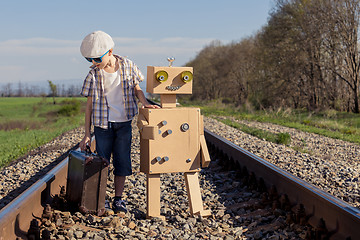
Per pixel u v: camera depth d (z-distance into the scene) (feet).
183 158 14.20
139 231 12.06
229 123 60.39
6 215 9.93
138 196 17.54
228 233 12.68
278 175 15.96
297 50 96.89
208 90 211.41
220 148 28.66
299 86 101.76
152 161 13.89
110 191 18.45
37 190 12.76
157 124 13.83
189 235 12.09
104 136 13.70
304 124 65.41
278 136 39.19
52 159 29.09
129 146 14.19
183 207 15.85
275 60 104.06
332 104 92.84
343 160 30.30
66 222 12.25
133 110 13.80
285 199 14.55
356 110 87.97
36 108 191.11
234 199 17.31
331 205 11.52
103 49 12.62
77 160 13.43
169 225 13.19
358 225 10.23
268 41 106.42
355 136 48.32
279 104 104.99
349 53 86.63
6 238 9.73
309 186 13.39
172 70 13.87
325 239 11.35
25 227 11.17
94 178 13.16
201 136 14.53
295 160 25.79
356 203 16.60
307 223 12.80
